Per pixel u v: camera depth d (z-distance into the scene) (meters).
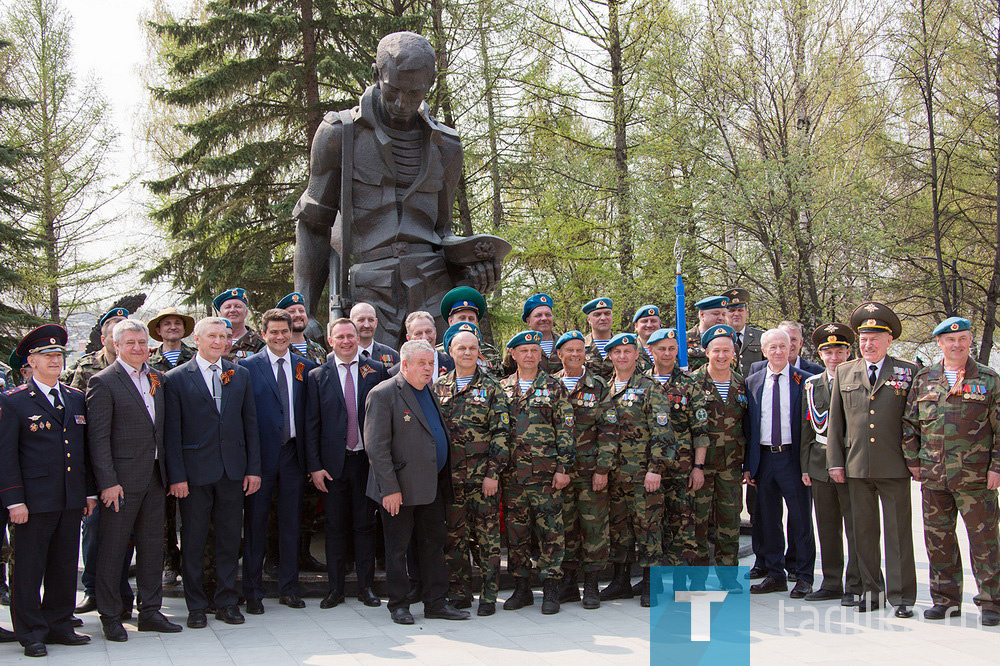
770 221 17.17
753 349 8.77
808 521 6.62
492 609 5.98
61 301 25.25
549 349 7.70
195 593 5.77
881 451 6.00
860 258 17.73
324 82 19.52
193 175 19.55
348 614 6.02
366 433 5.82
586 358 7.53
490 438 6.11
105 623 5.45
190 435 5.81
